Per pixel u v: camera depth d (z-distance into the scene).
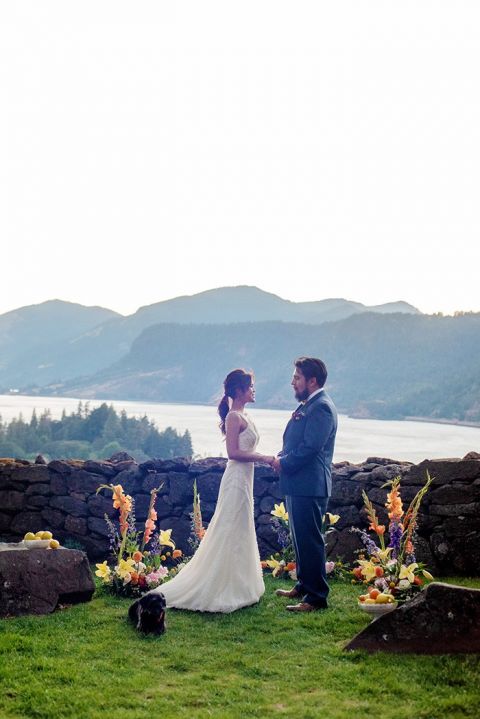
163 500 8.91
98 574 6.89
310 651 5.20
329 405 6.53
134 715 4.04
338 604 6.50
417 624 5.05
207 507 8.83
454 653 4.91
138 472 9.02
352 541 8.06
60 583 6.34
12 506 9.18
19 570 6.16
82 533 8.89
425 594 5.09
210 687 4.55
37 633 5.56
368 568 6.38
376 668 4.79
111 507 8.91
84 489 8.98
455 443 186.75
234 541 6.49
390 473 8.05
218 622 5.99
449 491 7.63
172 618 6.12
